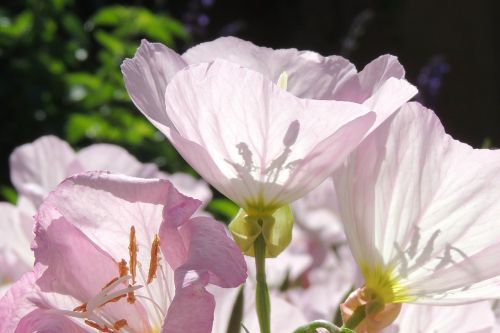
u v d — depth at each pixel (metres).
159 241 0.29
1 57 1.42
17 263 0.47
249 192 0.31
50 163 0.47
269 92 0.29
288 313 0.35
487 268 0.30
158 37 1.35
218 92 0.29
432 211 0.31
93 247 0.29
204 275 0.27
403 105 0.30
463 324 0.34
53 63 1.42
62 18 1.46
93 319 0.28
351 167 0.31
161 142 1.23
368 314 0.31
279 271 0.49
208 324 0.27
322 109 0.29
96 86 1.31
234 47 0.33
